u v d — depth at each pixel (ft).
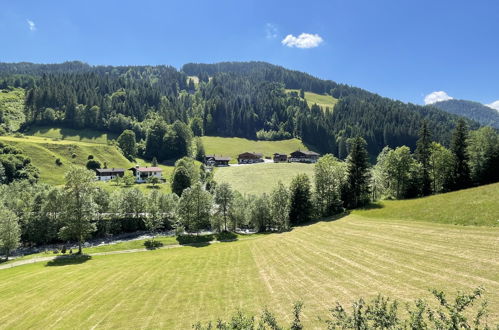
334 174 236.22
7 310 89.56
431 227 117.39
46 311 85.05
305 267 95.40
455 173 237.25
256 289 81.61
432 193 249.75
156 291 91.25
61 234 187.52
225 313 67.82
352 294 67.00
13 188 266.57
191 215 228.43
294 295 72.38
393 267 80.69
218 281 94.94
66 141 506.48
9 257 192.24
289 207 232.53
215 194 252.42
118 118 625.00
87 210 193.16
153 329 64.13
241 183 411.95
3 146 373.61
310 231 163.12
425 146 262.26
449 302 54.54
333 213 229.66
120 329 66.18
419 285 65.72
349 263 91.20
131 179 390.01
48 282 119.96
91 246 212.84
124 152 531.91
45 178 357.82
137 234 242.99
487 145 236.43
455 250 85.20
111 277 116.57
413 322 30.27
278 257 116.98
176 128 595.88
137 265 137.49
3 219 182.60
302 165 517.96
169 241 216.74
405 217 146.00
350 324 33.71
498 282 60.54
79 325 71.67
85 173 195.21
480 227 103.71
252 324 35.45
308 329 53.36
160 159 569.64
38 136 550.77
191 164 411.54
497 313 48.03
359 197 236.43
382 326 31.91
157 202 258.16
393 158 248.32
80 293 98.63
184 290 89.10
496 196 126.93
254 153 602.03
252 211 247.09
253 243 163.73
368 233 130.31
